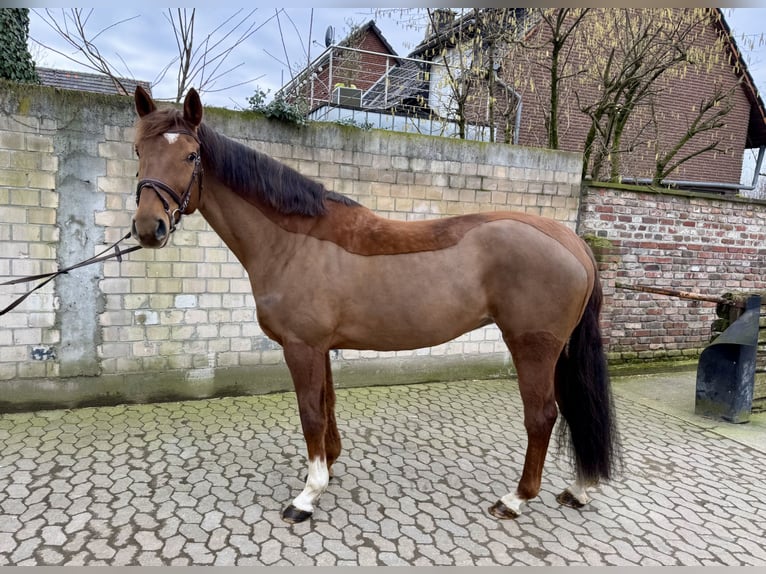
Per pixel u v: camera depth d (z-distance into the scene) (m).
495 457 2.72
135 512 2.04
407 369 3.97
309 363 1.99
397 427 3.09
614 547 1.95
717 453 2.89
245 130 3.29
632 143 6.45
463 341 4.10
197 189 1.89
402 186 3.73
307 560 1.78
